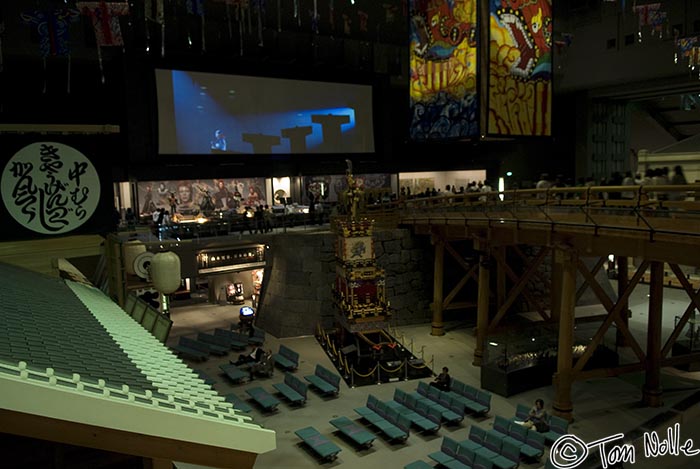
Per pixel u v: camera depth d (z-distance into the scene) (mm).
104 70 32062
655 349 20672
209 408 4352
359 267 26703
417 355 27109
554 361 23453
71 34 29406
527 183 30453
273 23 34844
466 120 24500
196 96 34031
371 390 22969
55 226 11906
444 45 25250
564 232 18906
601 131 41156
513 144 45875
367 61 38719
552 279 29281
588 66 37938
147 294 29062
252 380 24250
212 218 33875
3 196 11422
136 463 5258
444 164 45406
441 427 19328
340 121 39219
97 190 12336
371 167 41531
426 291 32656
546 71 25266
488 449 16938
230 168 36656
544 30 25031
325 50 36781
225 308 37438
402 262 31969
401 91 43250
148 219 33844
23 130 11461
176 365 5871
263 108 36344
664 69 33750
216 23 33062
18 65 29234
